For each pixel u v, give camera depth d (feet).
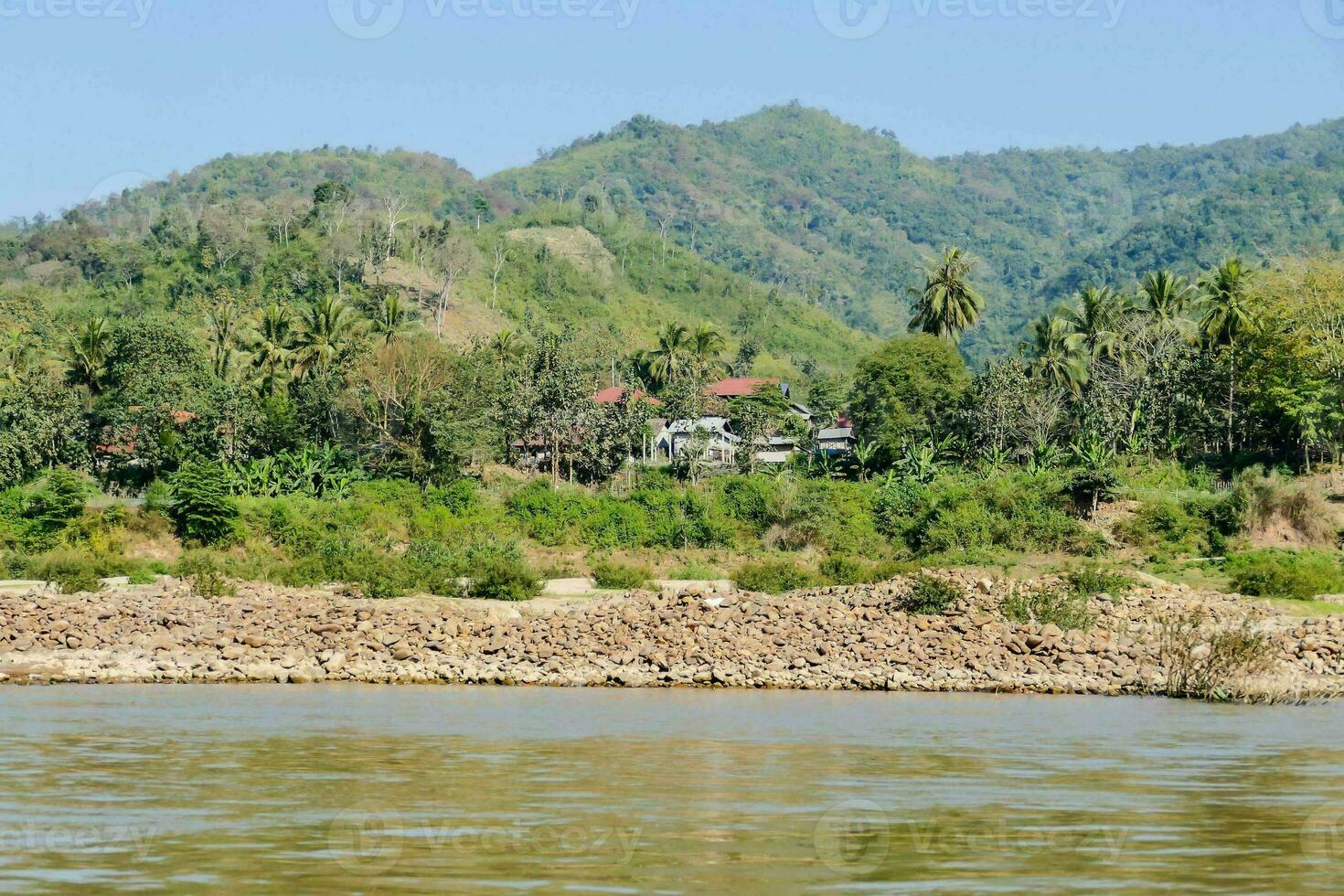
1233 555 259.39
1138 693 141.79
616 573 221.87
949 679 145.69
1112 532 285.84
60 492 278.05
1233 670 139.64
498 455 370.94
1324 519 281.33
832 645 155.22
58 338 542.98
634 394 514.27
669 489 336.29
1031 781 90.53
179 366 394.73
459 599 192.95
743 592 183.11
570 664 152.97
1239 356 377.50
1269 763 98.07
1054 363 410.11
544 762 96.94
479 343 431.43
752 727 114.73
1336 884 63.82
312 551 266.57
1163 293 436.35
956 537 280.51
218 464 336.70
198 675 148.77
